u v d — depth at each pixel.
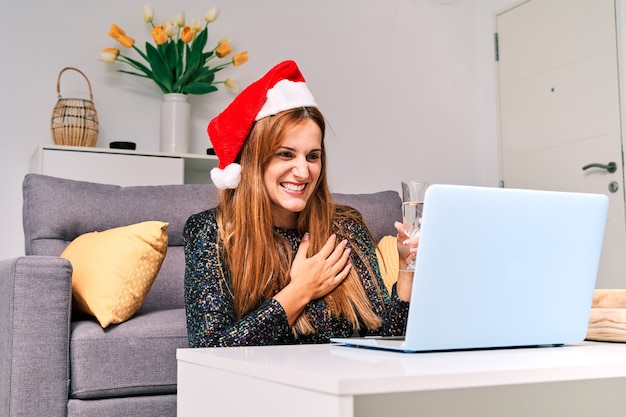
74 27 3.68
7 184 3.49
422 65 4.57
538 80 4.31
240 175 1.52
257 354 0.92
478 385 0.67
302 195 1.49
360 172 4.33
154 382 1.90
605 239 3.88
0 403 1.82
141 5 3.82
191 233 1.54
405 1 4.55
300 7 4.23
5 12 3.55
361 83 4.38
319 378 0.64
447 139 4.61
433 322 0.91
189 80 3.72
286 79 1.52
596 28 3.93
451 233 0.89
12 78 3.54
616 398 0.88
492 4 4.66
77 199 2.40
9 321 1.77
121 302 1.94
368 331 1.52
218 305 1.43
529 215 0.94
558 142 4.17
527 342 1.00
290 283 1.40
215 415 0.88
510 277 0.94
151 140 3.82
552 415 0.83
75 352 1.84
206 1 3.97
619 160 3.78
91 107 3.43
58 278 1.81
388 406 0.73
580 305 1.02
